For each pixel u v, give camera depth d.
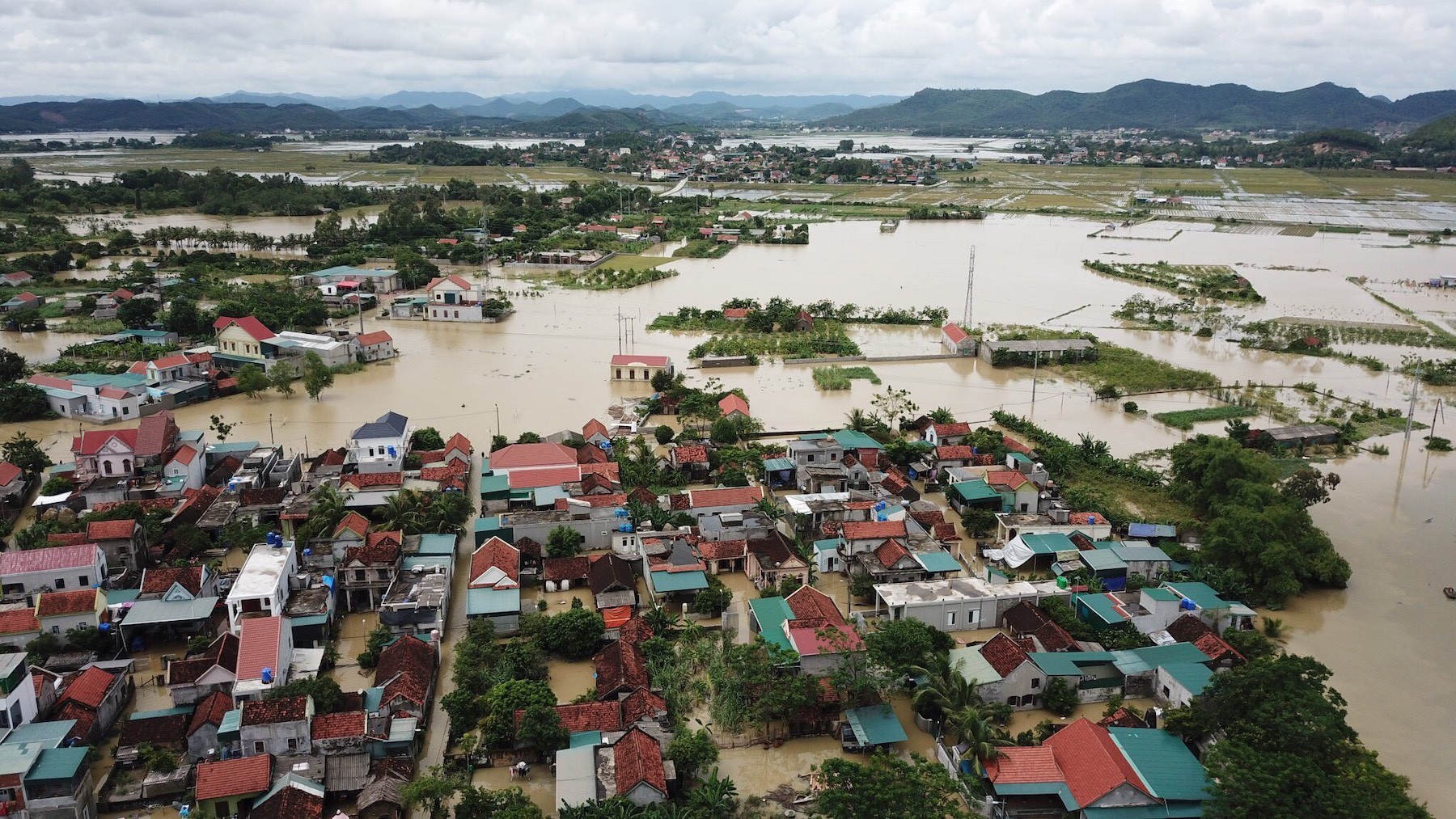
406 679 71.38
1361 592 95.06
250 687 69.06
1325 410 153.75
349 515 95.69
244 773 61.78
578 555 97.12
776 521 105.56
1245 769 58.66
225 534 97.25
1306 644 85.19
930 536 99.62
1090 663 76.69
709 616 87.19
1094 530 101.75
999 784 62.06
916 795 57.94
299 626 80.50
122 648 80.31
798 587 90.62
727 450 125.12
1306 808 56.09
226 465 116.94
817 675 73.12
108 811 62.56
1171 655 77.19
